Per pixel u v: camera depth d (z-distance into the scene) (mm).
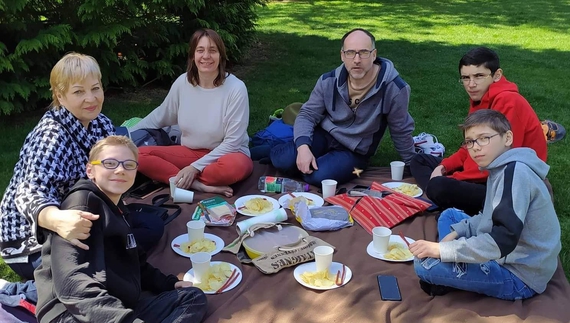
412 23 14328
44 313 2242
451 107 6926
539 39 12180
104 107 6609
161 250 3211
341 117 4309
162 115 4457
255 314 2594
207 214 3592
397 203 3703
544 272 2635
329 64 9359
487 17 15391
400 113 4211
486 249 2484
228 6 8195
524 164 2539
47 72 6031
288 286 2816
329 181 3969
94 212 2346
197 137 4254
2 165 4816
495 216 2494
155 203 3855
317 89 4387
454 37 12414
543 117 6559
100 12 6016
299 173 4383
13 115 6152
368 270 2984
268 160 4652
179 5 6883
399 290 2801
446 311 2635
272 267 2926
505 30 13391
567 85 8070
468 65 3588
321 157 4301
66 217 2242
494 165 2598
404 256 3092
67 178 2678
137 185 4238
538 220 2551
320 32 12625
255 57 9805
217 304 2670
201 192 4086
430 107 6914
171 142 4605
